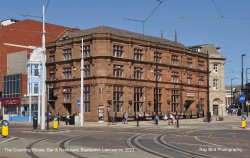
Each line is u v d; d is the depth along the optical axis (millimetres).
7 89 77000
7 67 80375
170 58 69625
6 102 76125
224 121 62938
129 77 61594
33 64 71375
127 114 56875
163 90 67562
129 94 61406
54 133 31172
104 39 58781
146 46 65062
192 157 15711
